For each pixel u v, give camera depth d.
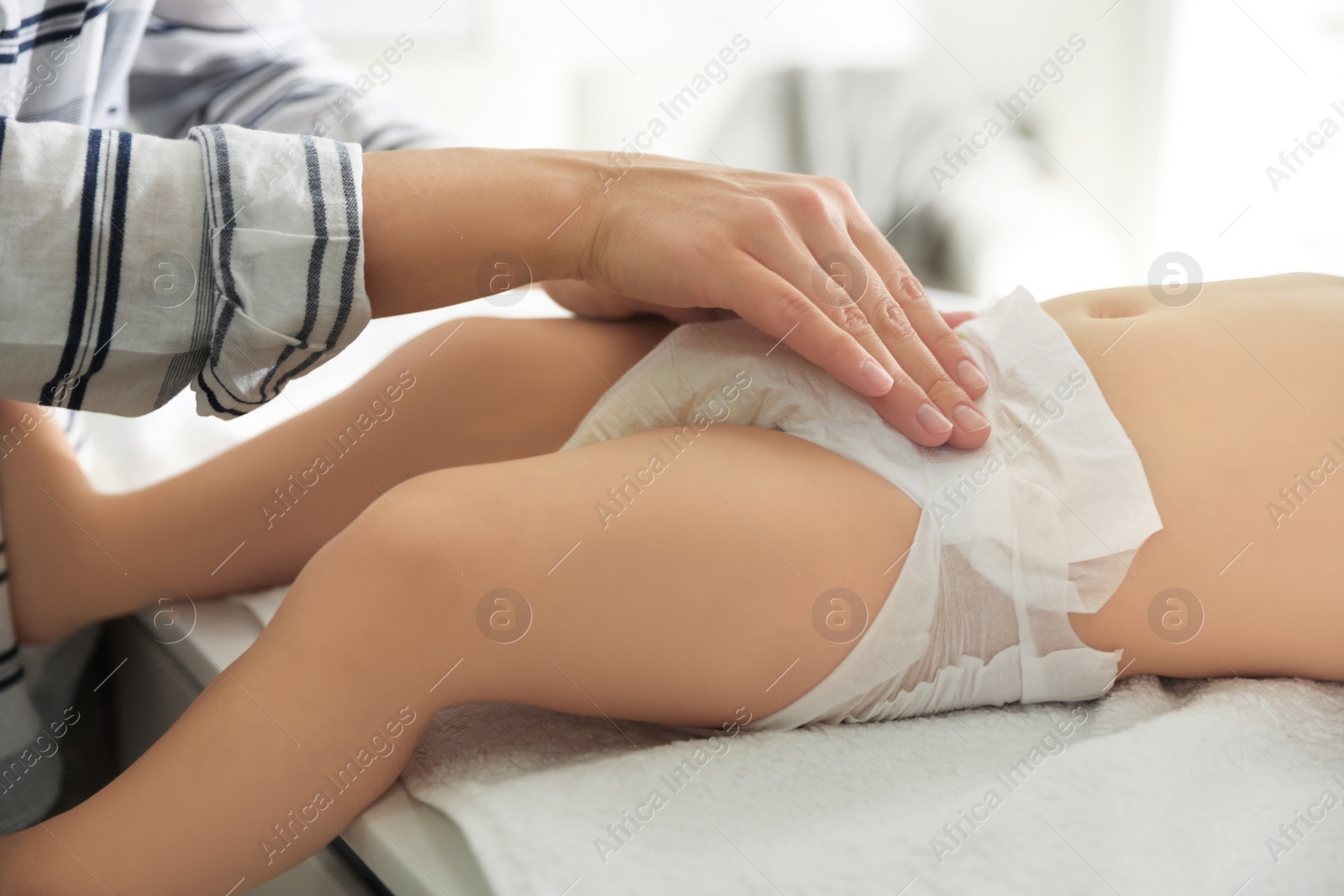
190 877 0.42
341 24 2.25
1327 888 0.40
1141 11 2.28
